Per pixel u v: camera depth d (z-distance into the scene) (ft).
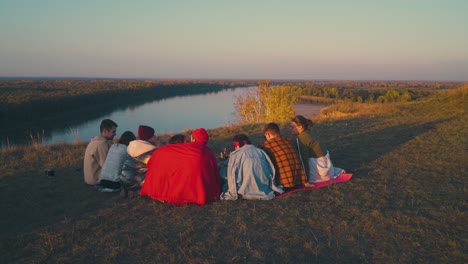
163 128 118.62
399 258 10.98
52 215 15.21
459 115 44.75
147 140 19.08
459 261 10.63
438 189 17.39
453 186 17.70
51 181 20.13
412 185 18.17
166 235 12.99
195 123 130.41
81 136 107.96
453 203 15.25
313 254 11.37
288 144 18.07
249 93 73.46
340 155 25.36
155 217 14.76
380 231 12.93
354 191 17.47
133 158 18.33
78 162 24.72
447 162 22.33
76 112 175.83
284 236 12.66
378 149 26.99
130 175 18.01
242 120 72.49
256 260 11.06
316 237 12.50
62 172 22.11
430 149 26.27
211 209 15.51
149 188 16.84
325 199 16.44
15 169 22.91
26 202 16.67
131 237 12.84
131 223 14.19
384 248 11.68
